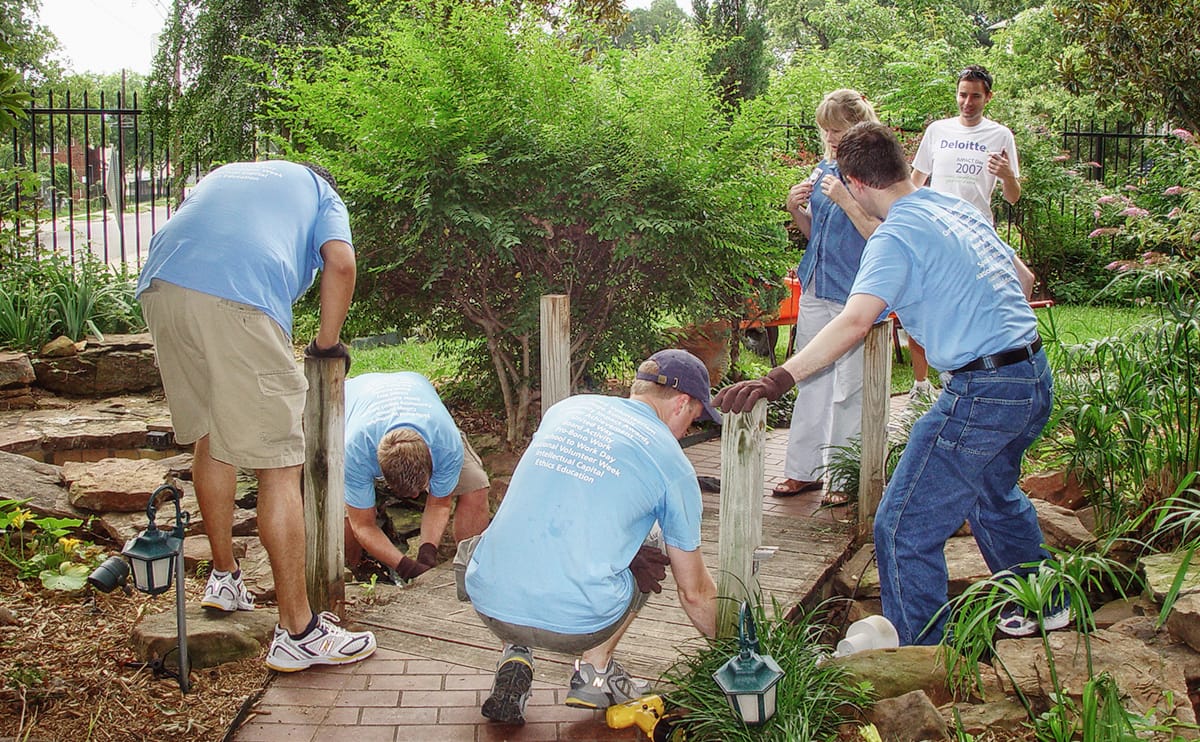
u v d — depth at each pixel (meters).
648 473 3.03
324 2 10.80
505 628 3.08
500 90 5.87
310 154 5.97
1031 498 4.85
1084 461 4.55
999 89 14.88
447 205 5.62
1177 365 4.45
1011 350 3.47
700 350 7.25
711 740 3.07
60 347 7.10
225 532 3.76
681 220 5.83
